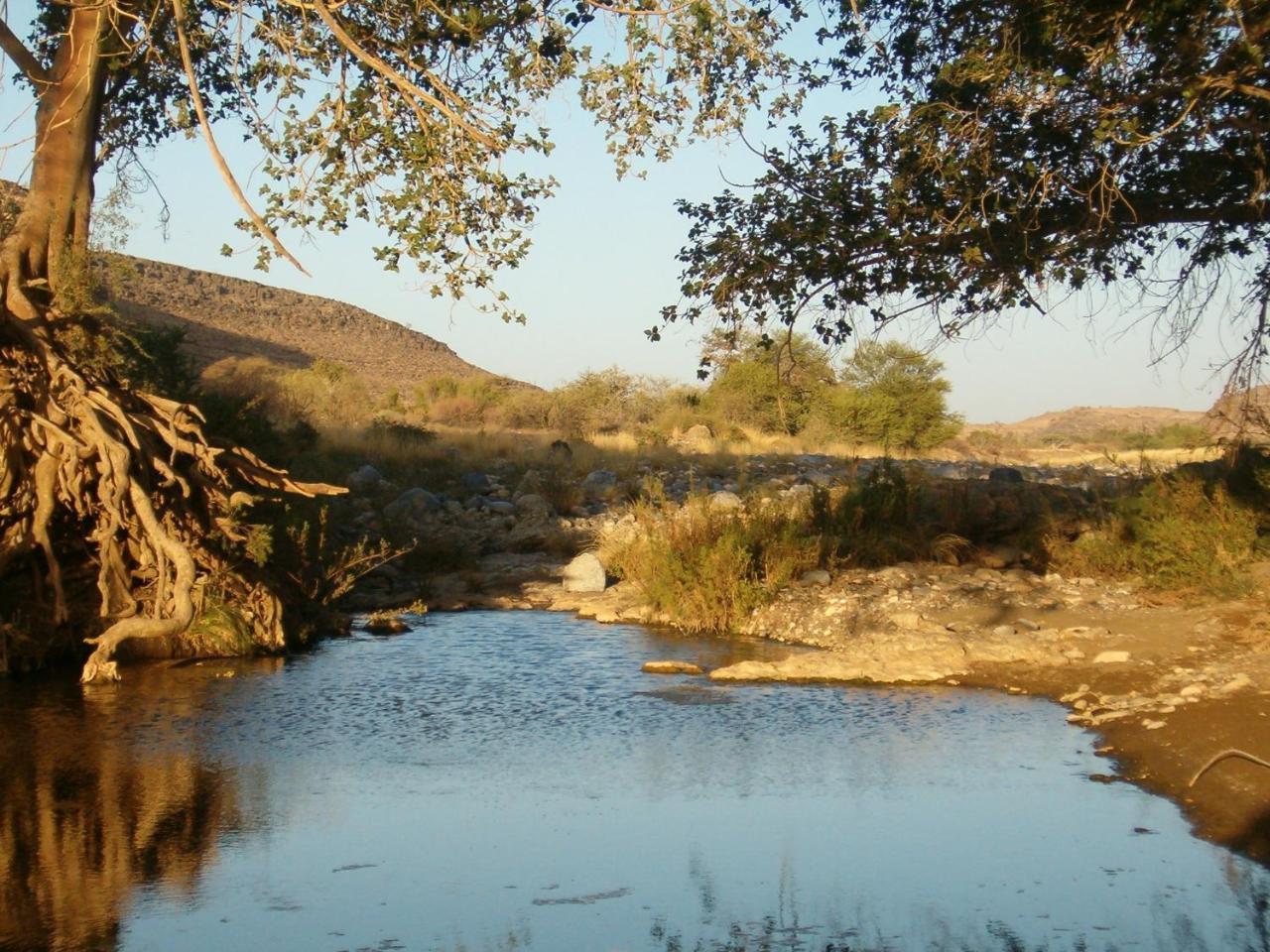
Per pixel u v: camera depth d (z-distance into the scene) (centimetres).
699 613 1392
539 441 3266
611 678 1111
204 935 538
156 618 1106
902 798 742
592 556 1664
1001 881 604
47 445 1128
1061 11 786
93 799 735
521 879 609
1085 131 823
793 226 847
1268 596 1270
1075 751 848
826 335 880
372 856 642
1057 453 4562
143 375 1358
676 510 1808
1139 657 1120
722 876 611
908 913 564
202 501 1220
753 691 1056
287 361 7894
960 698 1021
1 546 1108
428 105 883
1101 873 614
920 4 911
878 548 1585
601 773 801
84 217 1186
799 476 2552
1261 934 538
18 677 1085
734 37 850
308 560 1420
